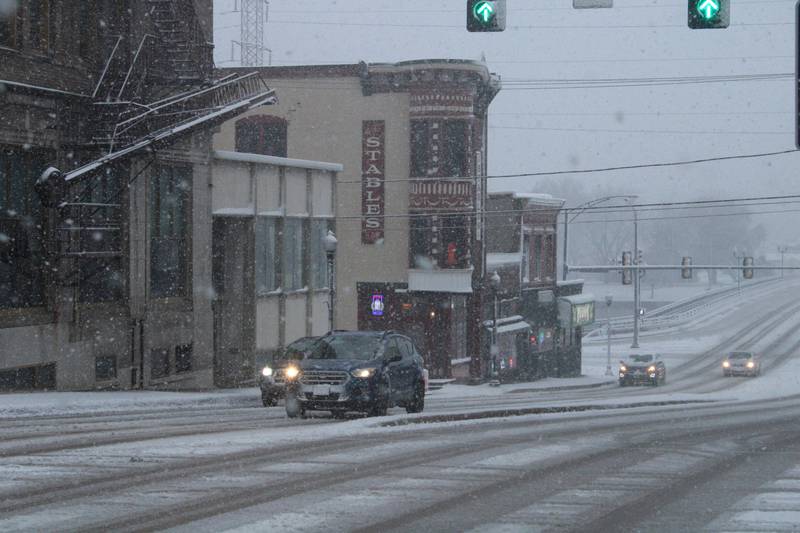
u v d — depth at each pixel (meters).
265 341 60.97
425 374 35.69
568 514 14.95
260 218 60.34
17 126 42.25
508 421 29.91
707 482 18.00
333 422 29.47
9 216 42.81
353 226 82.75
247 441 22.30
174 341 52.47
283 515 14.44
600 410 39.91
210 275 55.34
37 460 19.11
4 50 41.22
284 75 83.81
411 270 80.62
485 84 81.50
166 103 48.38
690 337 138.25
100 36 47.09
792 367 105.44
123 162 47.03
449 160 80.06
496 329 79.56
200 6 53.09
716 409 42.03
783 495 16.58
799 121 22.61
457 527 13.96
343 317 83.19
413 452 21.16
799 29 22.61
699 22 20.61
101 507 14.84
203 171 54.44
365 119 82.31
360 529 13.69
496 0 20.05
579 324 104.50
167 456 19.81
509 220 93.62
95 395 39.78
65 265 44.97
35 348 43.66
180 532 13.24
